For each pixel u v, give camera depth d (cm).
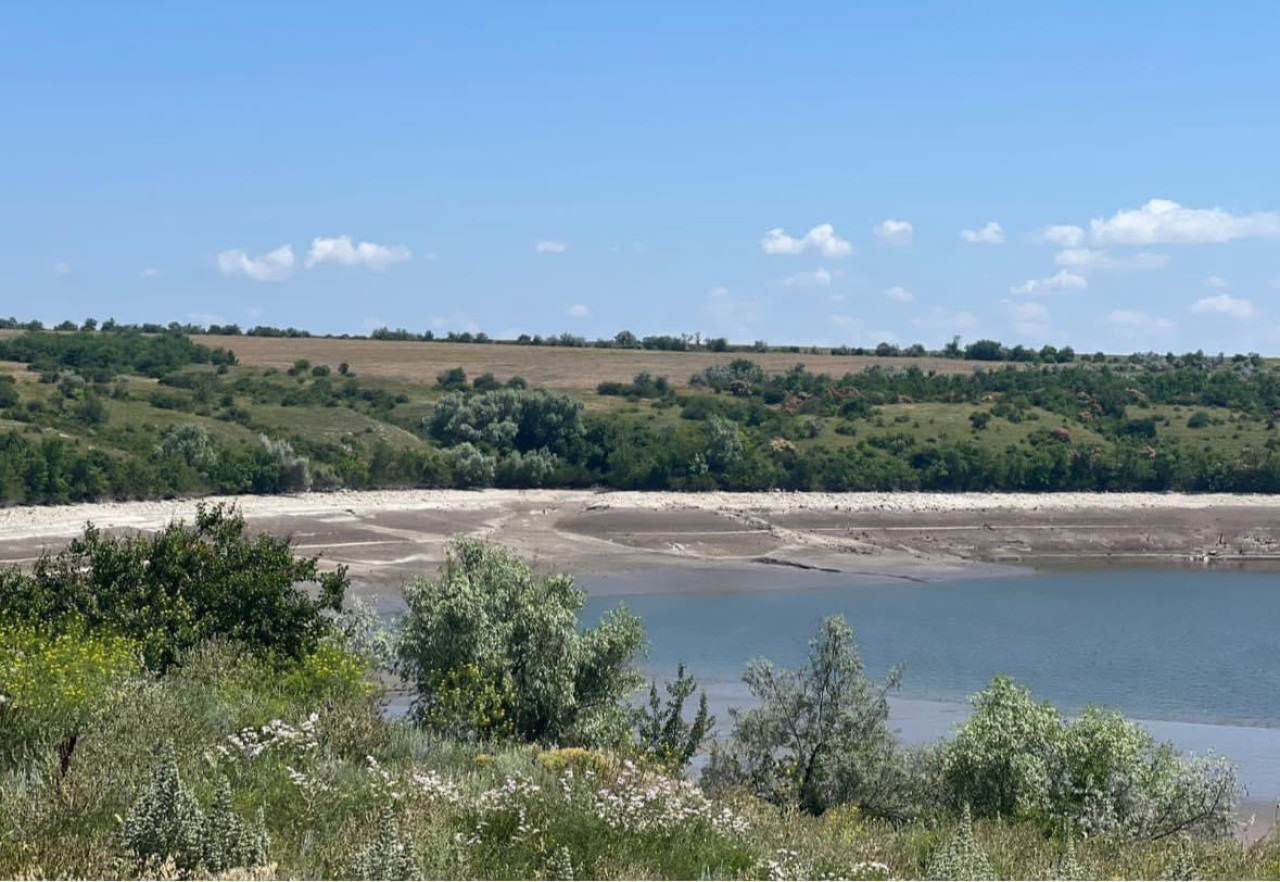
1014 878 1337
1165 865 1463
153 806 996
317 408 11862
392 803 1200
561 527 8612
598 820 1276
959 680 4509
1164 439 12100
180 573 2267
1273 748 3547
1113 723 2122
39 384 10919
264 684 1905
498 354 16538
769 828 1462
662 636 5238
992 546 8900
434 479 10175
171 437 9156
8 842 988
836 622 2330
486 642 2202
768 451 11119
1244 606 6581
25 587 2203
